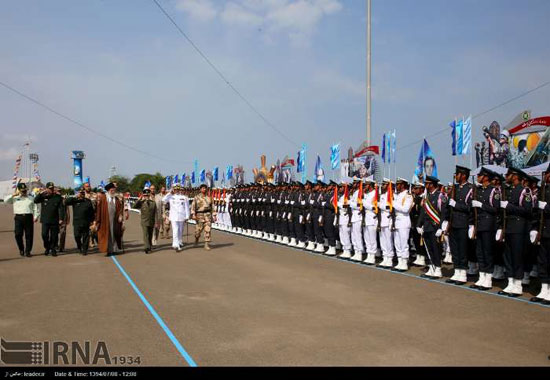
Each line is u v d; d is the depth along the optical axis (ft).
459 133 42.63
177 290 28.84
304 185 55.57
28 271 36.22
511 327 20.86
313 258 44.01
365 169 57.67
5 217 116.88
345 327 20.84
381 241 39.37
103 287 29.86
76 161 189.88
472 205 30.25
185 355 17.38
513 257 27.63
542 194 25.84
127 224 91.30
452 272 36.47
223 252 48.57
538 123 39.32
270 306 24.72
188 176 133.49
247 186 73.97
